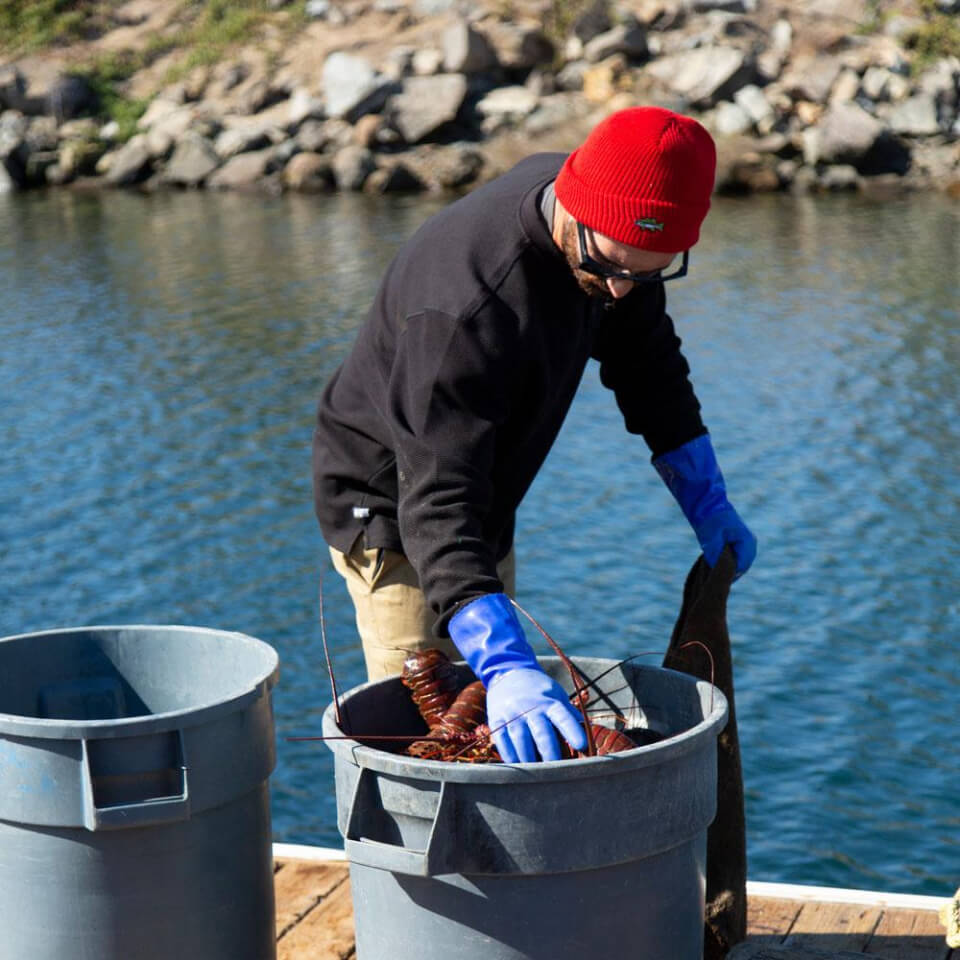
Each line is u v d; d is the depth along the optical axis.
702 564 3.44
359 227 28.61
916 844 7.57
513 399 2.94
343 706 2.93
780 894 3.87
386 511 3.30
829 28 33.69
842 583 11.13
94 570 11.98
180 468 14.55
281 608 11.06
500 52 34.75
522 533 12.43
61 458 14.98
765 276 23.00
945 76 32.53
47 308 22.36
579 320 2.98
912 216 28.22
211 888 2.83
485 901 2.54
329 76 34.84
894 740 8.68
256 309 21.78
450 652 3.40
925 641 10.07
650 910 2.62
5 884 2.75
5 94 37.59
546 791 2.47
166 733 2.72
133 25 39.94
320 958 3.58
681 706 3.04
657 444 3.60
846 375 17.14
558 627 10.52
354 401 3.24
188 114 36.28
